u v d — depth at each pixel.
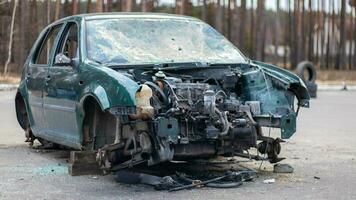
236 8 45.97
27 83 9.86
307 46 55.16
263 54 47.12
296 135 12.57
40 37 9.98
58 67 8.65
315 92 25.47
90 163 7.88
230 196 6.75
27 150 10.12
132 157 7.13
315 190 7.12
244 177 7.58
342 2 55.59
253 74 7.96
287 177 7.89
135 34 8.45
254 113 7.74
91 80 7.48
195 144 7.25
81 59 7.95
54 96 8.62
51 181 7.58
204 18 42.19
